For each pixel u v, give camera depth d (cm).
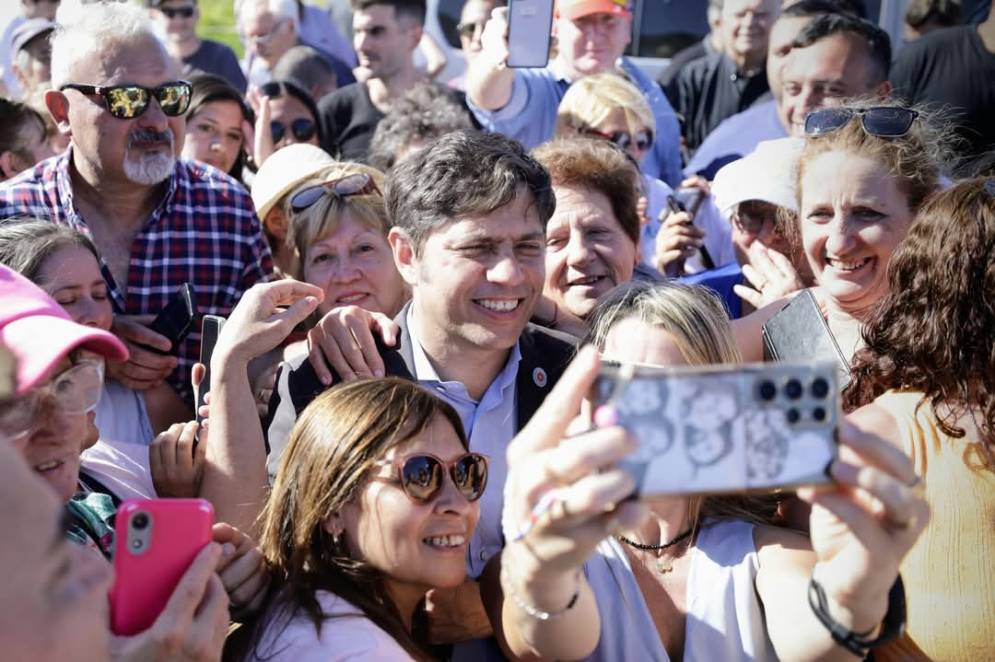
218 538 224
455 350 280
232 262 400
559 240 343
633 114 473
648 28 638
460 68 669
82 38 375
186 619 180
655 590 232
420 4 624
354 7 622
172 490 282
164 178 380
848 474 156
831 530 180
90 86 370
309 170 396
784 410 157
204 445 281
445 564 225
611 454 152
